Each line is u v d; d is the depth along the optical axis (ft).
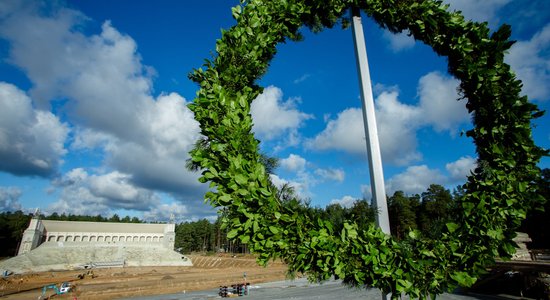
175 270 246.88
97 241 299.58
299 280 152.05
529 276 52.44
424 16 11.28
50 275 214.69
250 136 9.03
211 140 9.04
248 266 252.62
